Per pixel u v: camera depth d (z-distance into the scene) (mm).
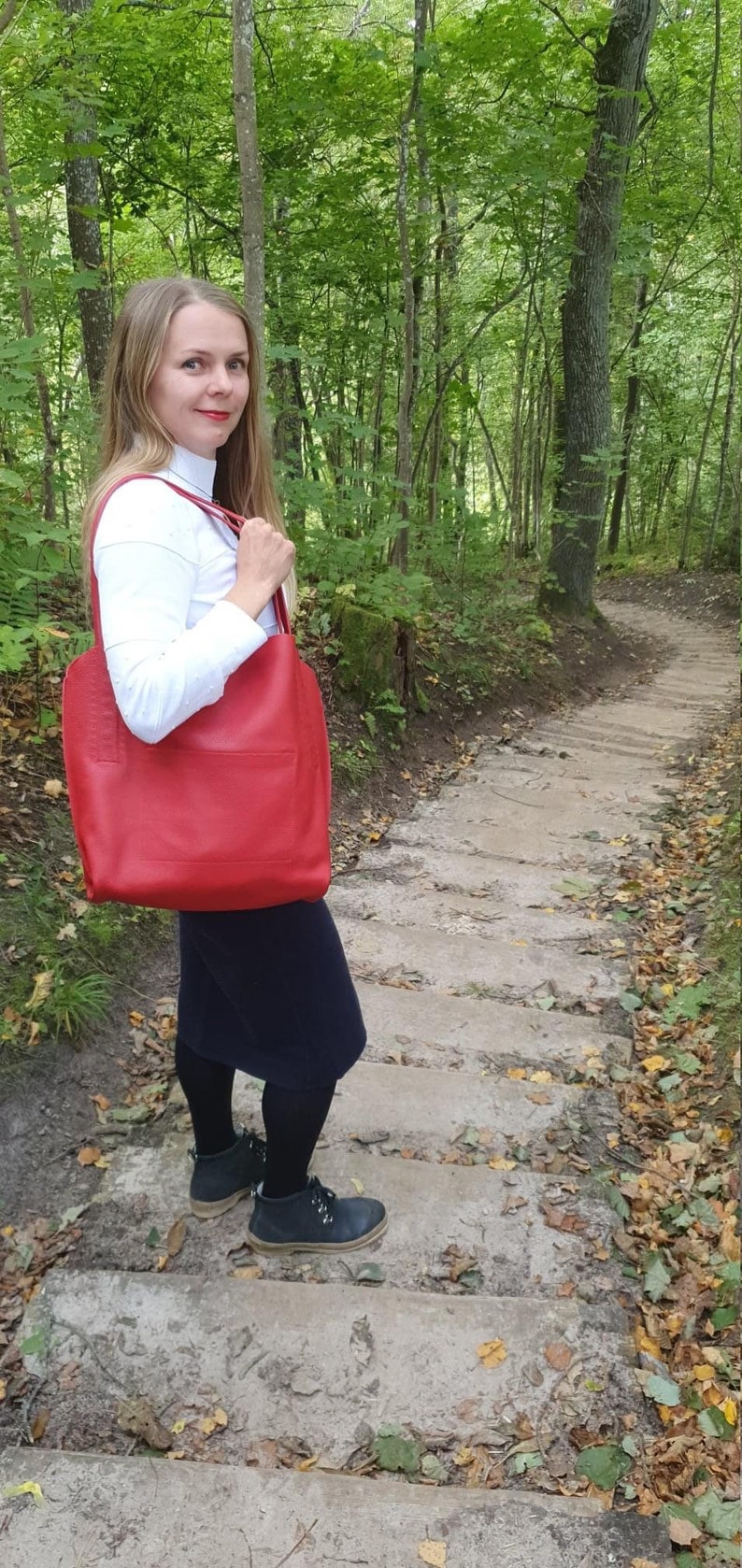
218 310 1535
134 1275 2070
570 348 10859
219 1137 2223
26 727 3926
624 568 21875
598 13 8320
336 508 5906
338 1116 2674
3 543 3805
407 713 6266
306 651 5785
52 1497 1598
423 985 3486
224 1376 1878
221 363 1531
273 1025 1856
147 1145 2525
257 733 1492
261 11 7020
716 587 17484
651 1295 2162
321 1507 1596
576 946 3852
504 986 3496
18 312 4988
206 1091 2104
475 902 4230
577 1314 2025
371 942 3758
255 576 1483
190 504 1504
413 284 8469
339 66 6984
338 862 4605
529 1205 2385
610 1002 3416
